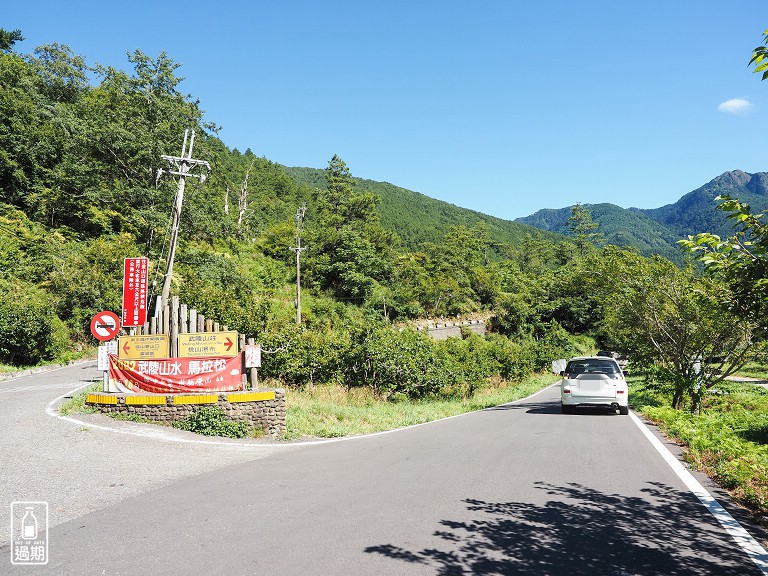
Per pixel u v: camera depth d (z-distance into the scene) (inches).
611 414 602.9
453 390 916.0
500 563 156.0
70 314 1217.4
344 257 2170.3
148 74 1765.5
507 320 2615.7
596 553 165.0
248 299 1164.5
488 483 256.8
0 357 944.3
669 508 215.6
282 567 152.3
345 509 211.3
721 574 148.7
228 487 247.3
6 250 1277.1
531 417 573.6
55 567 154.1
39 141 1724.9
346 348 770.2
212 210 1715.1
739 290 217.5
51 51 2256.4
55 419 412.5
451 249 2997.0
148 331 495.8
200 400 421.1
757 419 552.4
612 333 1443.2
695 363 665.6
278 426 429.7
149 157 1674.5
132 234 1720.0
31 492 233.3
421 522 194.9
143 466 287.9
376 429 478.3
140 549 167.8
